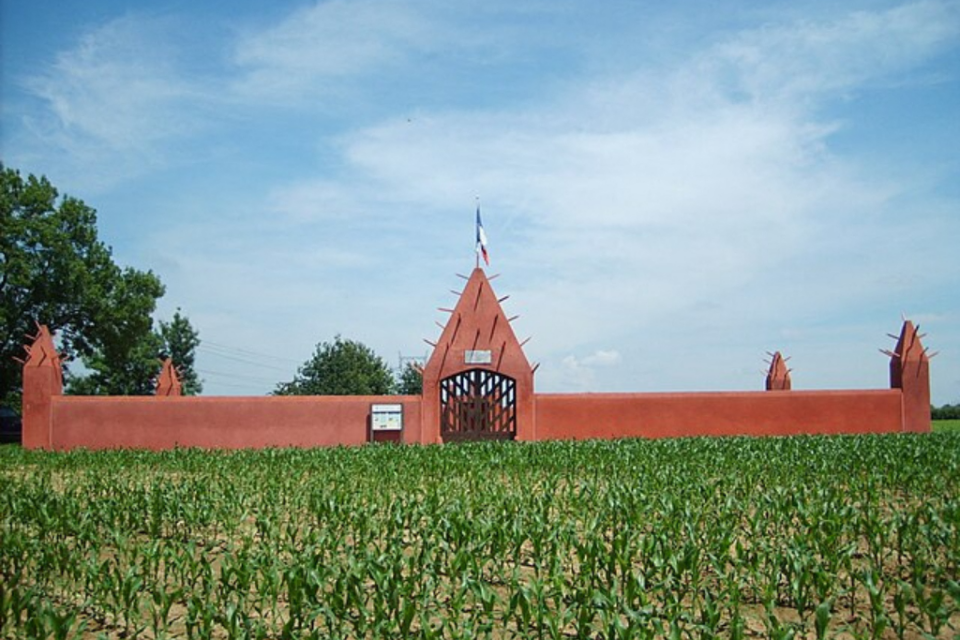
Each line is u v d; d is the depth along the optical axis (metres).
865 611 12.65
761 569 13.66
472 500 19.17
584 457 28.55
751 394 40.16
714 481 22.58
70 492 20.75
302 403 38.09
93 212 58.69
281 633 11.66
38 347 37.66
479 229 39.47
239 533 18.00
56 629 10.58
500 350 38.66
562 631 11.88
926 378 41.03
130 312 58.72
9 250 54.91
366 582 13.48
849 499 20.23
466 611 12.69
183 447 36.72
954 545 14.06
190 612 11.10
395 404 38.09
